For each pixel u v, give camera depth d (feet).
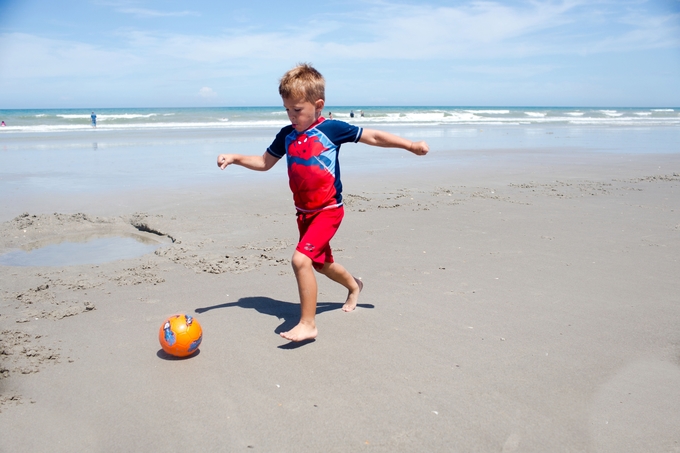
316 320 13.00
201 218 24.44
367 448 8.13
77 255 19.03
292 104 11.32
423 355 11.16
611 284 15.74
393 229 22.53
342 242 20.43
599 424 8.80
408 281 15.92
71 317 13.15
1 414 8.93
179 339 10.71
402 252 19.06
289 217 24.99
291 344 11.70
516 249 19.52
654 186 34.71
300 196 11.89
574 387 9.95
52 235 21.66
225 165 12.54
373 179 37.01
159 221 23.50
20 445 8.15
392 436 8.42
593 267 17.38
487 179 37.45
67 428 8.60
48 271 16.79
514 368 10.62
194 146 59.26
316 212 11.82
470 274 16.60
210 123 118.32
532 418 8.94
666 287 15.53
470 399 9.48
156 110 294.25
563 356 11.17
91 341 11.80
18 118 123.75
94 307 13.76
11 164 42.86
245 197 29.86
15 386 9.83
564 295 14.80
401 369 10.55
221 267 17.15
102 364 10.73
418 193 31.50
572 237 21.31
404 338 12.00
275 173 39.91
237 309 13.76
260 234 21.79
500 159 50.26
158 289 15.23
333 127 11.64
